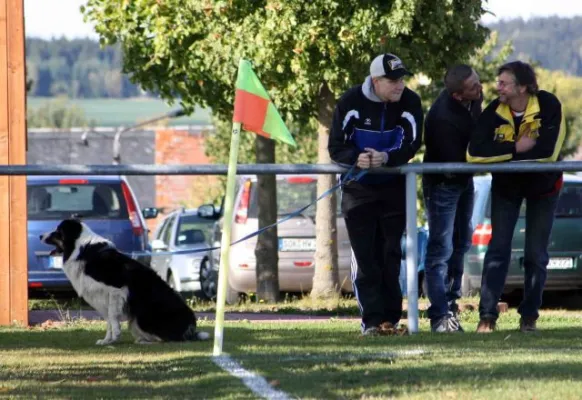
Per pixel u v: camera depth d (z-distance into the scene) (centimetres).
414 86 9106
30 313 4978
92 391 2297
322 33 5309
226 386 2320
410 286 3434
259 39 5319
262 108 2977
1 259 4338
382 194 3391
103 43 5900
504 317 4300
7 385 2394
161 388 2320
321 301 5594
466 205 3650
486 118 3334
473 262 5816
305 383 2325
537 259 3412
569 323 3894
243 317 4862
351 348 2975
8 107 4288
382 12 5319
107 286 3400
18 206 4350
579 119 14338
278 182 6550
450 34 5631
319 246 5934
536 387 2177
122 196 6134
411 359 2666
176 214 8650
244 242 6338
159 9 5556
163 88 5938
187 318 3425
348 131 3341
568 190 5825
